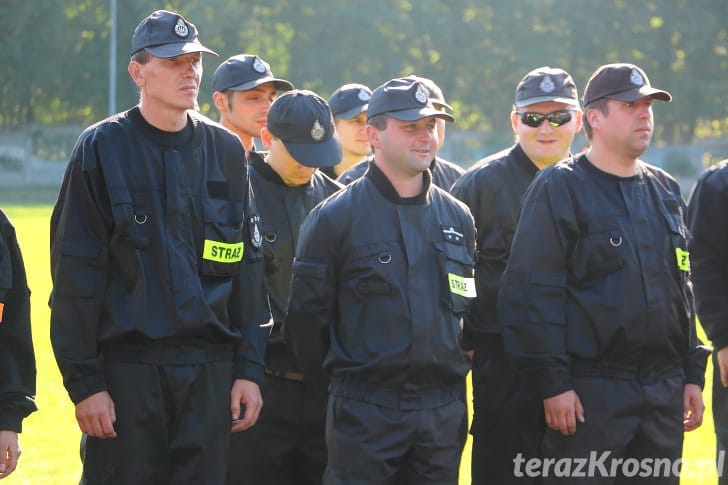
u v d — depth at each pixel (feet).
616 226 39.52
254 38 394.93
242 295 38.63
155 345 36.40
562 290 39.70
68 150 408.26
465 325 48.52
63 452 62.08
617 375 39.34
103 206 36.35
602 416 39.11
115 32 376.89
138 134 36.99
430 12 423.23
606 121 39.93
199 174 37.55
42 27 392.88
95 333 36.24
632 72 39.81
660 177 41.63
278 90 51.06
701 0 438.40
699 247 47.09
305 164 43.42
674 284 39.91
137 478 36.37
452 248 39.42
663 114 437.99
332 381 39.34
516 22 431.43
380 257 38.52
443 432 38.70
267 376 44.50
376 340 38.27
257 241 39.04
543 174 40.93
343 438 38.40
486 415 48.39
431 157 39.14
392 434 37.99
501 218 48.08
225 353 37.93
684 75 440.04
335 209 39.19
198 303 36.73
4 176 398.21
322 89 424.87
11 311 36.52
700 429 68.23
